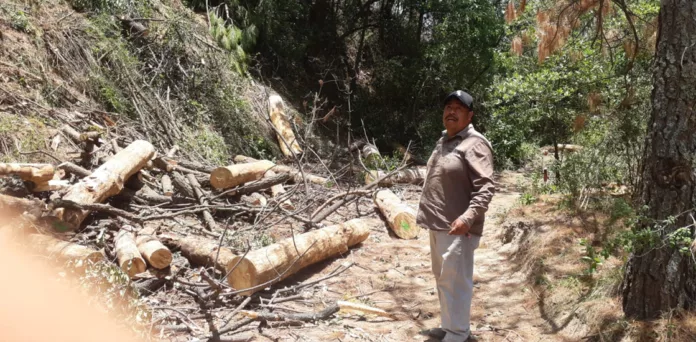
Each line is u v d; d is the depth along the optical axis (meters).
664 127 3.59
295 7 15.34
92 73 9.05
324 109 15.49
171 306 4.43
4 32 8.32
